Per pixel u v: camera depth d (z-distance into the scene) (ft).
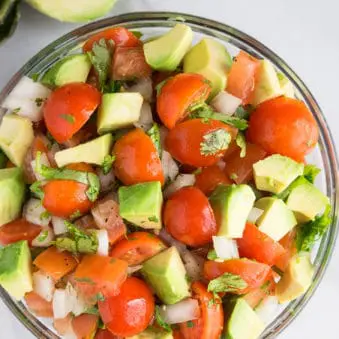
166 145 1.43
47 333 1.53
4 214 1.44
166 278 1.38
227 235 1.39
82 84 1.42
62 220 1.43
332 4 1.79
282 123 1.44
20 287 1.41
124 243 1.40
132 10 1.75
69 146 1.42
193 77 1.41
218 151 1.41
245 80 1.46
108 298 1.38
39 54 1.58
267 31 1.78
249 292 1.43
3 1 1.61
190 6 1.77
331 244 1.55
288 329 1.75
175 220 1.39
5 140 1.45
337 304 1.75
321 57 1.79
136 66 1.47
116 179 1.43
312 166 1.53
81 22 1.70
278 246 1.43
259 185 1.45
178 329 1.44
